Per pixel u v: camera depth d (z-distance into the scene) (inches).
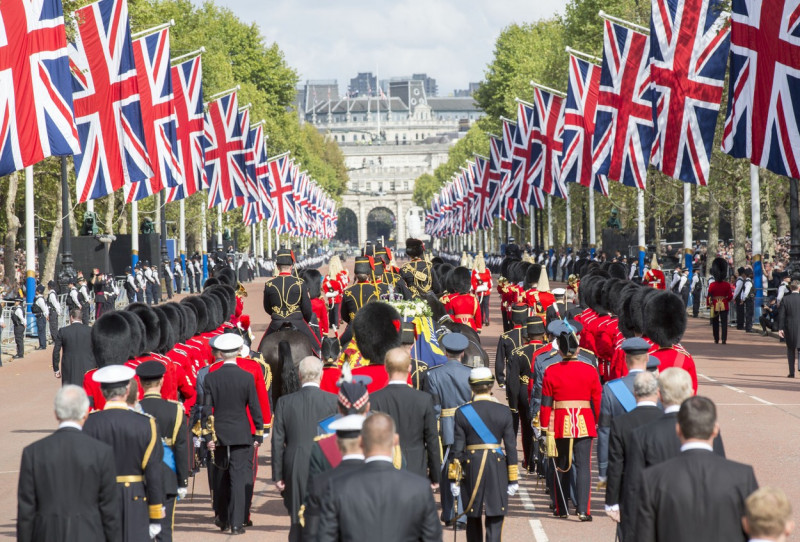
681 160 5236.2
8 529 2106.3
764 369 4466.0
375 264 3297.2
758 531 967.0
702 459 1178.6
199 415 2379.4
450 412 1967.3
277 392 2509.8
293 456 1774.1
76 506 1359.5
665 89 5255.9
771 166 4340.6
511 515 2186.3
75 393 1401.3
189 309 2657.5
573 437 2082.9
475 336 2669.8
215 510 2154.3
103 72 5423.2
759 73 4362.7
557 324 2186.3
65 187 6451.8
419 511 1147.3
